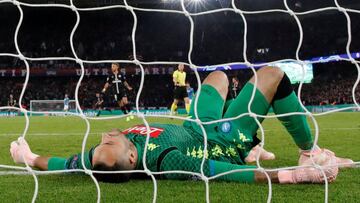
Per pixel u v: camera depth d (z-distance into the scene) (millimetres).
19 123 14211
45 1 27297
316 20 33969
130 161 2855
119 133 2912
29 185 3256
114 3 31266
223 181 3100
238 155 3156
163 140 2984
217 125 3180
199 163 2840
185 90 15547
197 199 2721
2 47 34812
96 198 2779
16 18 34688
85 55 35031
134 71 33062
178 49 35188
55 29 35562
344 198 2740
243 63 2496
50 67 33375
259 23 34500
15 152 3498
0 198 2857
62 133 9352
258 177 3004
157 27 35562
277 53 34312
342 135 7867
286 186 2994
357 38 32906
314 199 2695
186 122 3279
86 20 35625
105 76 34125
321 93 30641
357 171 3732
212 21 34938
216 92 3430
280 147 6016
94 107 31141
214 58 34625
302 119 3143
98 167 2832
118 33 35875
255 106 3135
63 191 2998
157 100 32719
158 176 3256
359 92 28859
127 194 2861
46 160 3387
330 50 33219
